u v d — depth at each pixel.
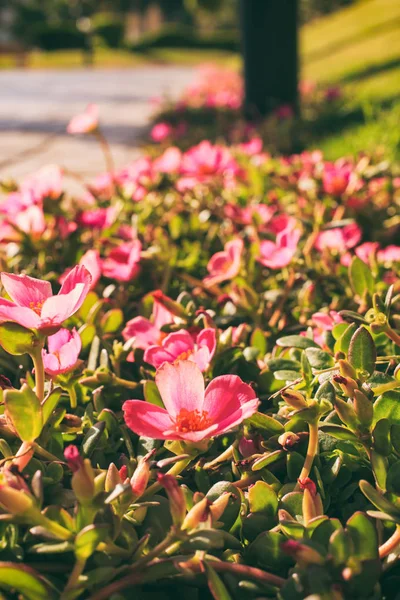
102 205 0.61
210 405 0.26
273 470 0.29
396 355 0.33
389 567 0.24
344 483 0.28
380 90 1.93
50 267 0.48
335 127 1.58
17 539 0.24
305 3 8.93
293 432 0.29
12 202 0.50
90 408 0.30
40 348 0.26
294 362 0.31
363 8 4.74
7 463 0.26
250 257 0.42
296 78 1.82
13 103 2.89
